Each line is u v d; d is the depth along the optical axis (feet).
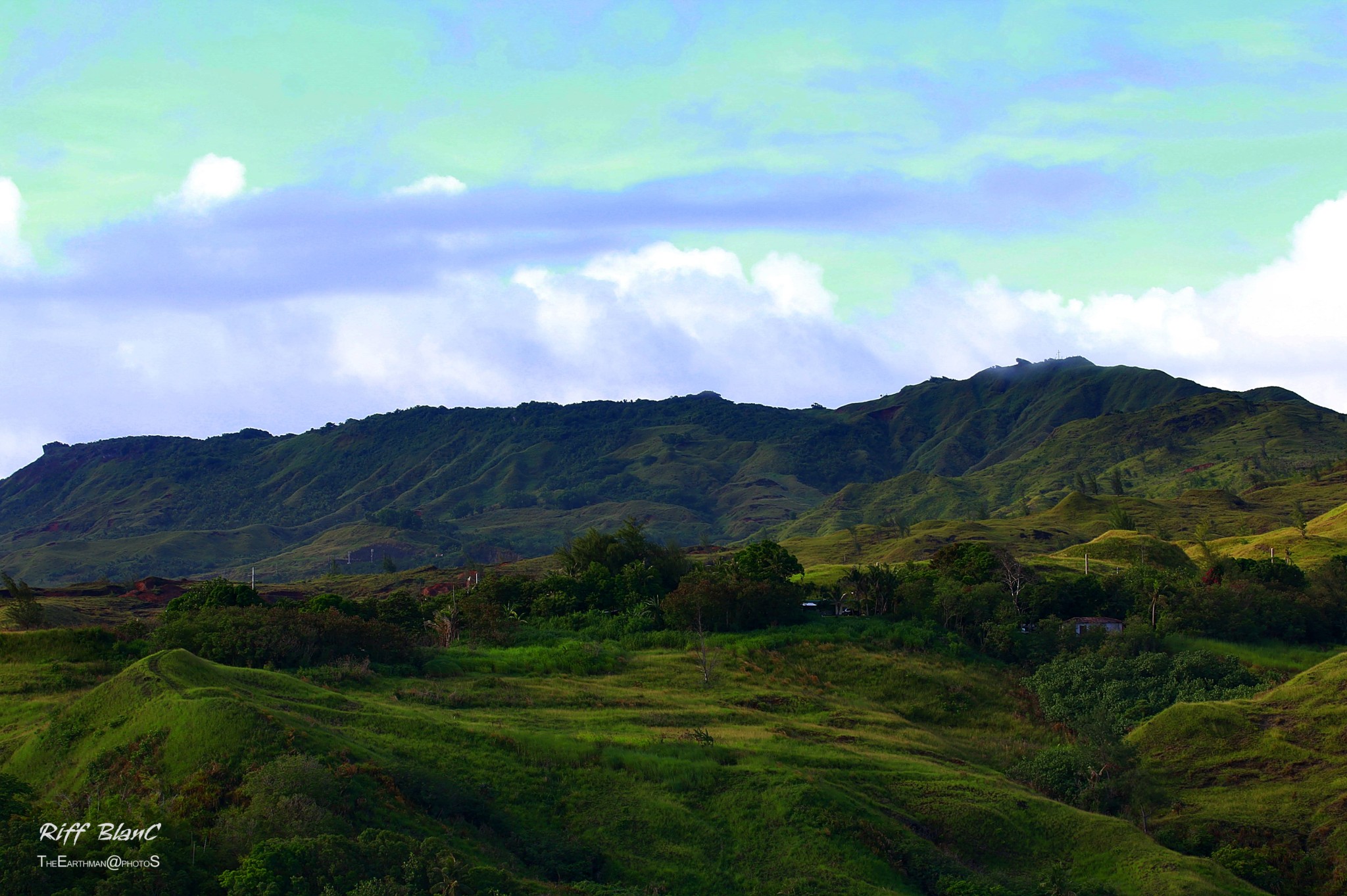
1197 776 227.81
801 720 250.78
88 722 177.06
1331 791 209.05
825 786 188.65
